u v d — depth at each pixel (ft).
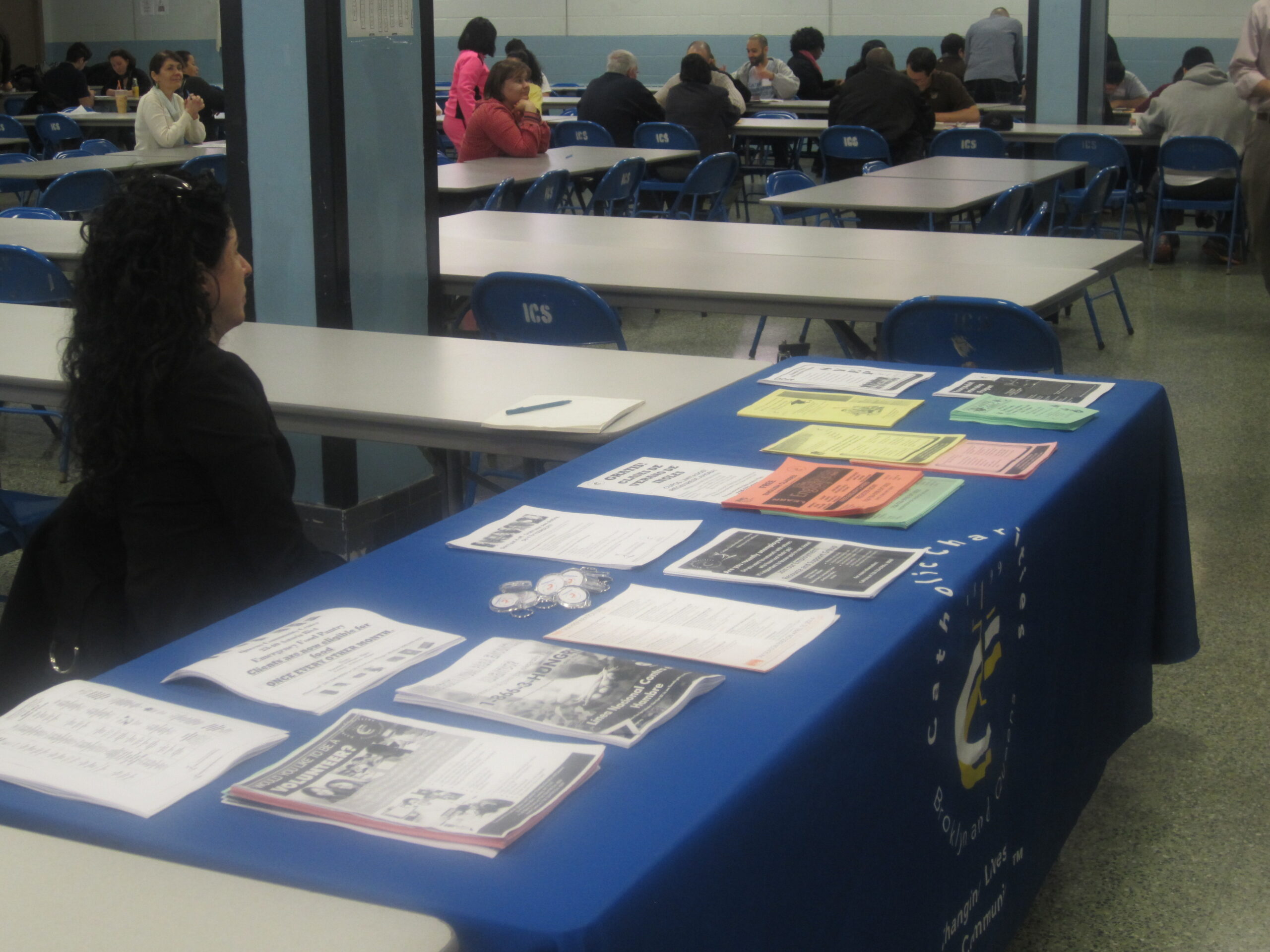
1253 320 19.45
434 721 3.44
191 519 5.82
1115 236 26.20
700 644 3.91
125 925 2.45
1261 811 7.23
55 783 3.10
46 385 7.82
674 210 22.58
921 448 5.98
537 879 2.72
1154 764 7.75
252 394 5.86
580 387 7.70
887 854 4.04
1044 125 26.96
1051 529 5.34
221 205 5.88
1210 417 14.61
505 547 4.85
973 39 37.01
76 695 3.54
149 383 5.57
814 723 3.44
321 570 6.02
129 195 5.64
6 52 42.06
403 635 4.00
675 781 3.12
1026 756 5.42
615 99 28.43
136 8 51.42
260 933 2.42
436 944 2.40
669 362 8.42
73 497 5.91
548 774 3.08
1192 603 7.61
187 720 3.41
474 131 22.48
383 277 11.35
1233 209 22.90
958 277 10.80
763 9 44.19
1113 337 18.54
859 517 5.04
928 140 27.81
